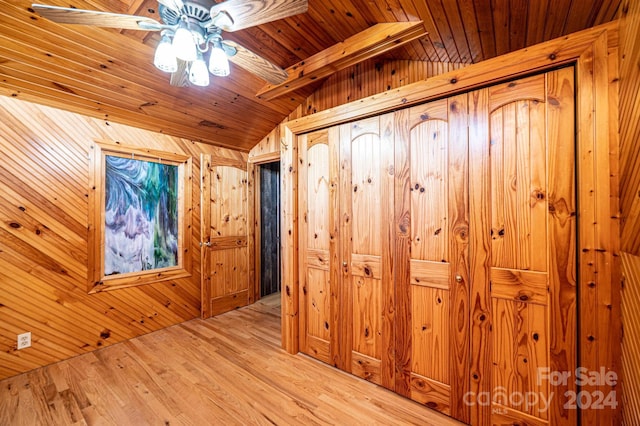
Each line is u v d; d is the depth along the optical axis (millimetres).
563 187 1354
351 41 2082
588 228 1270
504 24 1660
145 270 2854
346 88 2750
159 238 2967
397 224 1887
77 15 1191
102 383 1982
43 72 1932
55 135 2262
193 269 3234
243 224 3715
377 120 1986
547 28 1653
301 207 2445
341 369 2172
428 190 1760
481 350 1568
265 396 1849
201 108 2764
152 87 2338
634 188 1076
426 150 1770
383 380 1944
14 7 1528
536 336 1418
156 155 2893
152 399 1811
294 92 2934
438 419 1651
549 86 1388
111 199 2609
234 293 3584
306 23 1932
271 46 2189
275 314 3414
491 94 1543
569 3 1370
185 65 1605
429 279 1751
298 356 2395
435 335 1728
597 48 1249
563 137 1355
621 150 1187
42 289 2203
